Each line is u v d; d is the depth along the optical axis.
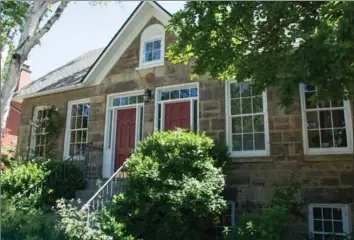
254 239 6.28
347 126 8.30
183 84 10.48
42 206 8.30
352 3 4.56
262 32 6.34
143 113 11.02
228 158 9.00
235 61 6.69
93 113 12.04
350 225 7.75
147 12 11.67
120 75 11.79
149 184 7.40
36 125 13.29
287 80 5.20
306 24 5.86
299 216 7.91
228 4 6.43
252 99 9.48
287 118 8.83
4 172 10.52
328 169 8.17
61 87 12.87
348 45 4.36
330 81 5.16
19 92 14.37
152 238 7.19
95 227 6.53
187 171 7.73
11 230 6.20
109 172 11.24
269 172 8.71
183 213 7.23
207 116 9.88
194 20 6.68
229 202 8.91
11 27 11.39
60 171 9.84
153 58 11.34
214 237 8.28
